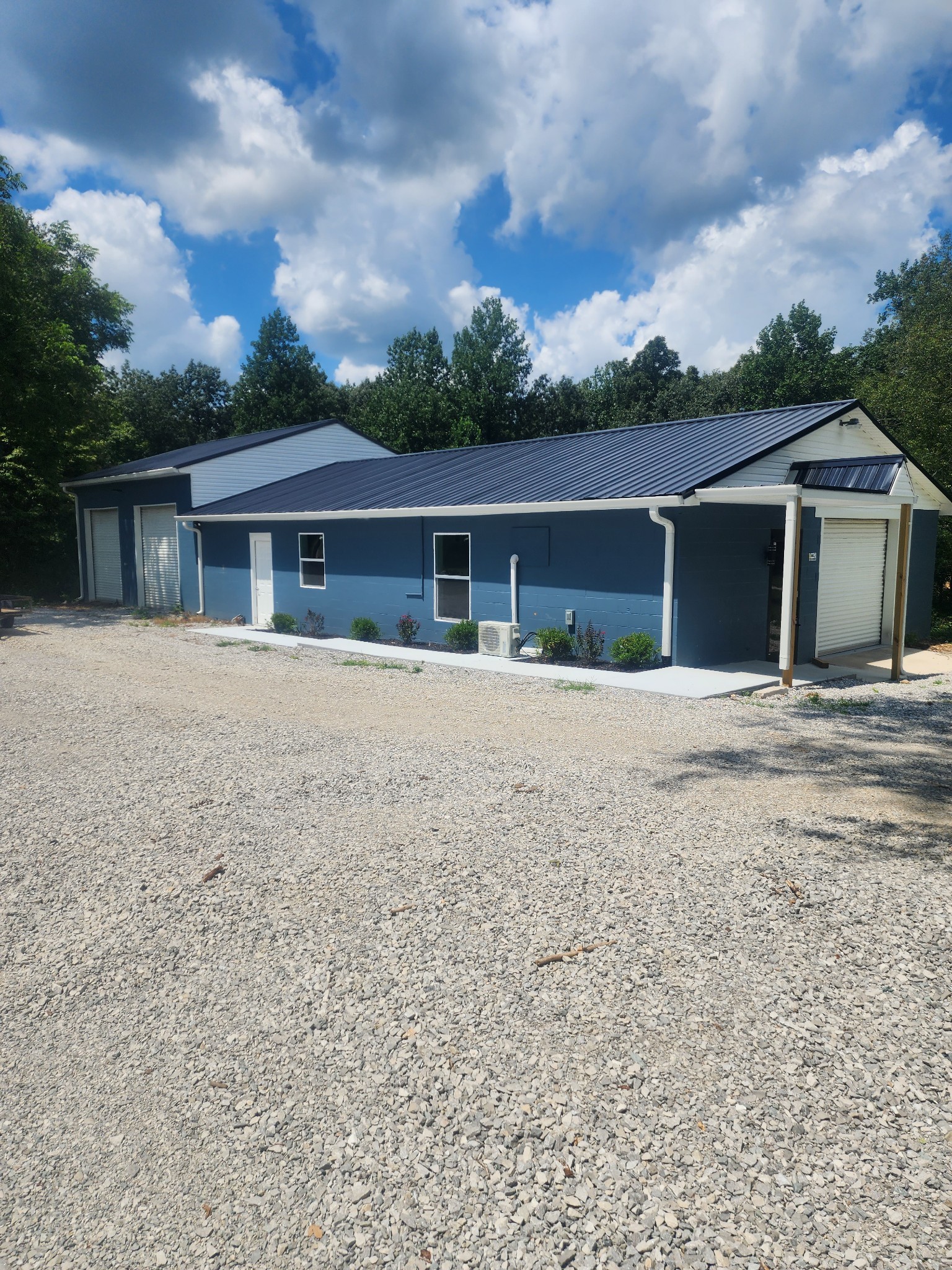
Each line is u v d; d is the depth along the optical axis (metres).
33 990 3.43
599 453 14.23
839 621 13.34
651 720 8.22
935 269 27.08
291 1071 2.87
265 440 21.84
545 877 4.34
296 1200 2.33
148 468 21.92
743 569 11.77
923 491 14.84
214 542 19.42
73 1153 2.54
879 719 8.35
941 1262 2.06
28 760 6.84
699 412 39.56
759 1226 2.19
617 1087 2.73
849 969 3.43
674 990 3.29
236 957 3.63
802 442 12.13
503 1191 2.33
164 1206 2.33
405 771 6.35
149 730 7.87
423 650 13.60
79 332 30.30
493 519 13.06
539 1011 3.16
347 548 15.81
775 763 6.57
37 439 21.47
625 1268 2.07
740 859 4.57
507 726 7.96
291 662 12.53
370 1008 3.21
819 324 35.69
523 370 42.88
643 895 4.12
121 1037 3.10
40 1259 2.17
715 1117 2.58
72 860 4.71
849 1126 2.54
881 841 4.84
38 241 23.33
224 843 4.92
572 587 12.07
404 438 37.34
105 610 22.02
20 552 25.59
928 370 18.00
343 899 4.13
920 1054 2.87
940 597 19.83
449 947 3.64
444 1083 2.77
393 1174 2.40
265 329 43.69
